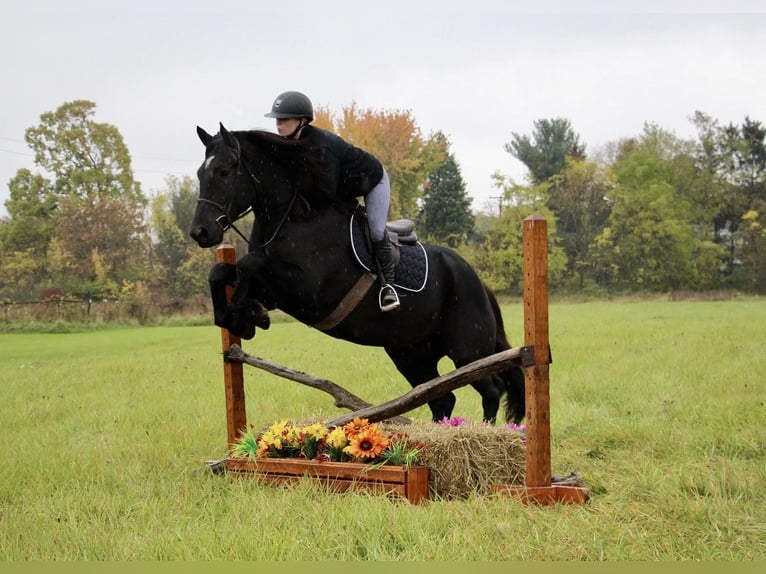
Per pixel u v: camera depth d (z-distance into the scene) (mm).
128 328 33438
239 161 5578
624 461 6160
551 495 5160
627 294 54812
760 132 60312
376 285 6016
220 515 4852
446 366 14008
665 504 4855
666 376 11203
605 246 57125
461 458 5367
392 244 6270
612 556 4078
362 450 5449
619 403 9141
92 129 48531
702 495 5230
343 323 6070
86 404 10398
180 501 5082
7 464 6449
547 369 5246
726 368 11781
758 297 51062
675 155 61375
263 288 5820
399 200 53062
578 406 9055
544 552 4125
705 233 58031
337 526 4391
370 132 50531
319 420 6199
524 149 74375
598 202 61000
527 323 5254
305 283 5734
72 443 7523
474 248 57938
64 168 48656
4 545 4328
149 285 45875
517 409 7117
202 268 47281
